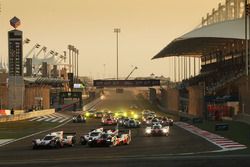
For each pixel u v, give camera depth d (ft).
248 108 281.33
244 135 189.57
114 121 286.66
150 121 284.41
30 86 499.10
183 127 262.47
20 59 438.81
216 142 165.07
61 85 650.84
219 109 329.93
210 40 430.20
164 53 544.21
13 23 438.40
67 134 174.50
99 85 649.61
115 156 125.49
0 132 245.04
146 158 115.03
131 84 645.10
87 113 383.86
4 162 114.62
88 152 140.46
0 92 449.06
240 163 103.14
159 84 644.27
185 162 105.09
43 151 148.15
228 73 410.52
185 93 463.83
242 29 388.98
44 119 363.97
